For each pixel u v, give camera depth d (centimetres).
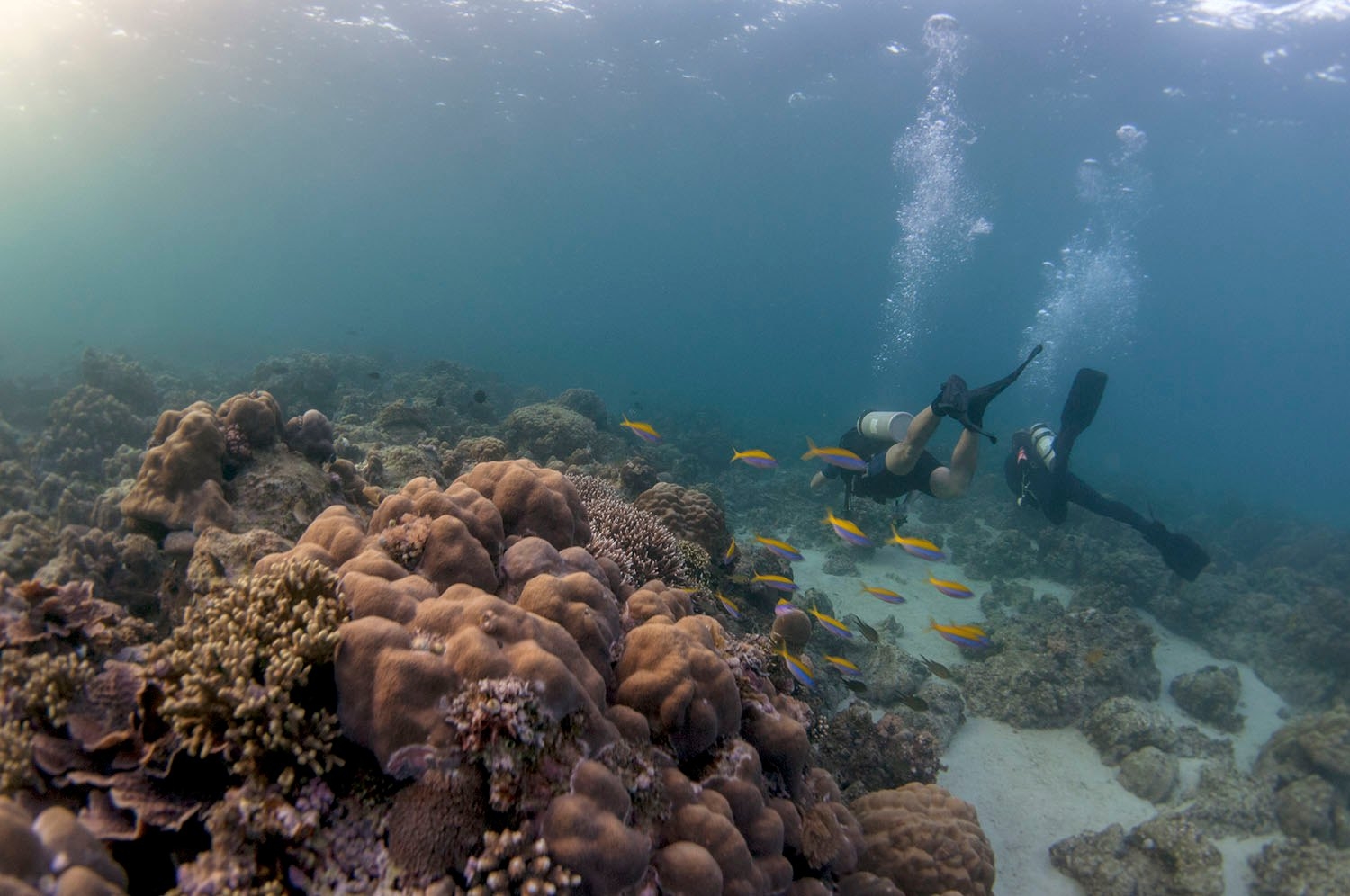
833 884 376
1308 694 962
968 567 1380
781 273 10744
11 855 151
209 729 226
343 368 2231
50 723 250
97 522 605
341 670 237
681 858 249
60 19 2434
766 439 2938
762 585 764
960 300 10400
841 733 630
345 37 2661
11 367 3078
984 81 2714
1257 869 632
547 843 219
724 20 2447
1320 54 2114
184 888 199
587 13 2445
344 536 343
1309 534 1767
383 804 224
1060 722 835
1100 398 1063
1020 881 618
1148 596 1216
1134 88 2570
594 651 306
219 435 475
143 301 8562
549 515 417
